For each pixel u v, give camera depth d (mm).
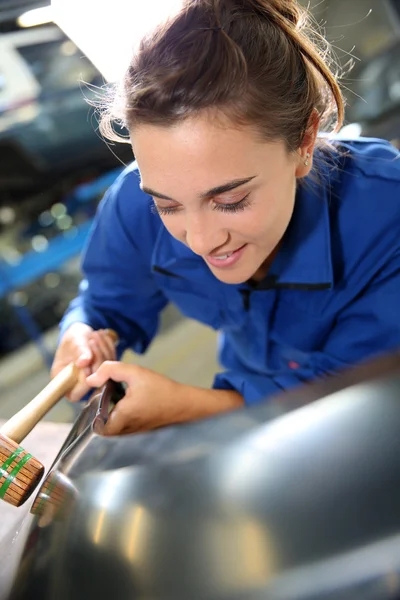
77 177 2047
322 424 299
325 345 787
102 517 333
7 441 545
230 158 498
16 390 2088
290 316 805
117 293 922
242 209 540
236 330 894
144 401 673
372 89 1988
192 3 511
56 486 405
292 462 291
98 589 305
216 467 312
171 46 494
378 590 250
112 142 760
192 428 357
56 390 693
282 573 265
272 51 525
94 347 808
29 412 647
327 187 720
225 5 517
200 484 308
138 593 291
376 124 1996
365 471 275
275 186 545
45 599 330
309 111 579
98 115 765
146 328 995
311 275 733
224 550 281
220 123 485
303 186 710
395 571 250
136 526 312
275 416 321
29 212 2070
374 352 748
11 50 1560
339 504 270
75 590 315
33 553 366
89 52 627
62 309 2254
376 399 298
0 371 2174
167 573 288
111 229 858
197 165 498
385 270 733
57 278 2270
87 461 408
